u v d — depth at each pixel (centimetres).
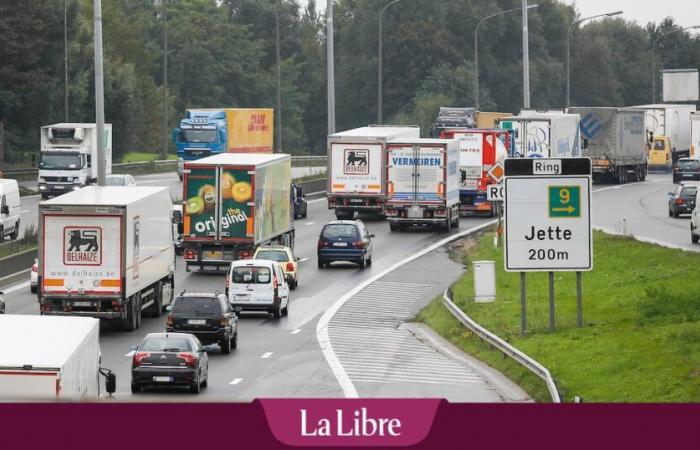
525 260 11300
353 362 10731
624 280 13700
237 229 16025
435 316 13062
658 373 8806
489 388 9331
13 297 14288
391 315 13500
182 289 14912
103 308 12194
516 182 11275
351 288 15288
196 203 16062
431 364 10562
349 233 16688
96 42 17025
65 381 6175
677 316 11031
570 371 9388
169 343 9319
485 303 13312
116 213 12150
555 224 11288
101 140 17038
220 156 17200
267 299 13225
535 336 11088
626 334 10550
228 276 13312
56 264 12169
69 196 12750
